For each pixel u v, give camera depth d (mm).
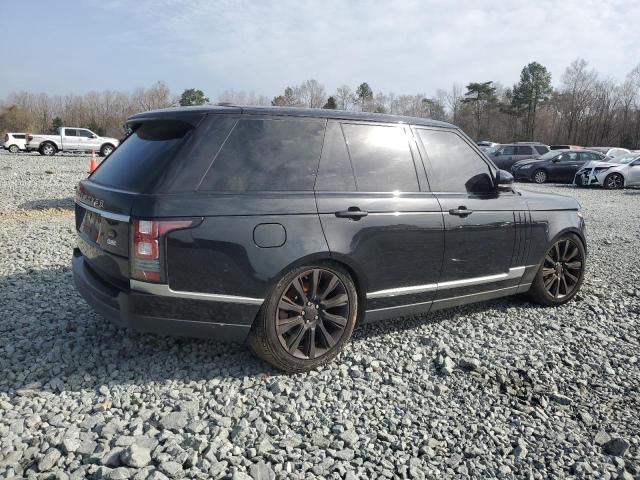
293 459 2619
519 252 4590
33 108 85562
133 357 3613
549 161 22312
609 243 8273
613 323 4715
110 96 84750
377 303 3770
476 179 4359
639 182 19484
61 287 5055
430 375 3580
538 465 2686
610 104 65938
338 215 3469
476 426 2986
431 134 4184
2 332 3941
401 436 2873
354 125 3775
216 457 2598
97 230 3352
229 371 3465
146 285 3049
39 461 2484
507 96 77625
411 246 3826
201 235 3062
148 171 3174
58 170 20281
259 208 3221
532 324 4609
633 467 2697
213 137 3246
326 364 3609
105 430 2729
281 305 3332
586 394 3426
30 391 3105
